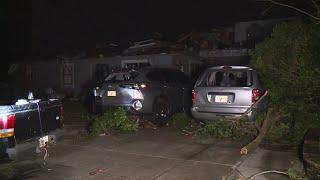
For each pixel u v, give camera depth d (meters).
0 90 7.83
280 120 9.05
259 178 6.09
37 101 7.30
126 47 22.30
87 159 7.42
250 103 8.79
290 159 7.08
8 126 6.50
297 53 8.99
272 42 9.47
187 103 12.41
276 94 8.93
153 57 18.86
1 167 6.95
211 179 6.09
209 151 7.81
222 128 8.90
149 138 9.16
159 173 6.45
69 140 9.16
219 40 22.55
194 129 10.02
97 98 11.03
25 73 24.03
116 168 6.79
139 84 10.62
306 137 8.23
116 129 9.94
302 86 8.68
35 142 7.11
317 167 6.26
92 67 21.09
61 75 22.33
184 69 19.28
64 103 18.23
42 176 6.45
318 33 8.38
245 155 7.44
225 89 9.04
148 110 10.73
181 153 7.70
